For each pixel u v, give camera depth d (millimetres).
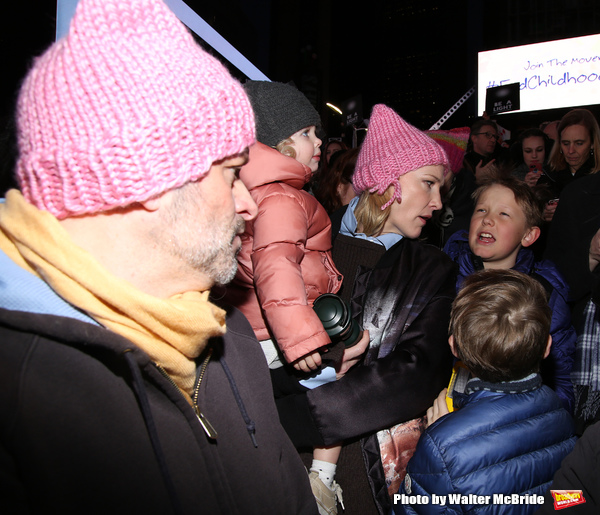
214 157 679
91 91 604
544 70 10406
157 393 665
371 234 1537
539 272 1731
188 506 654
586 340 1669
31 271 636
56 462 550
